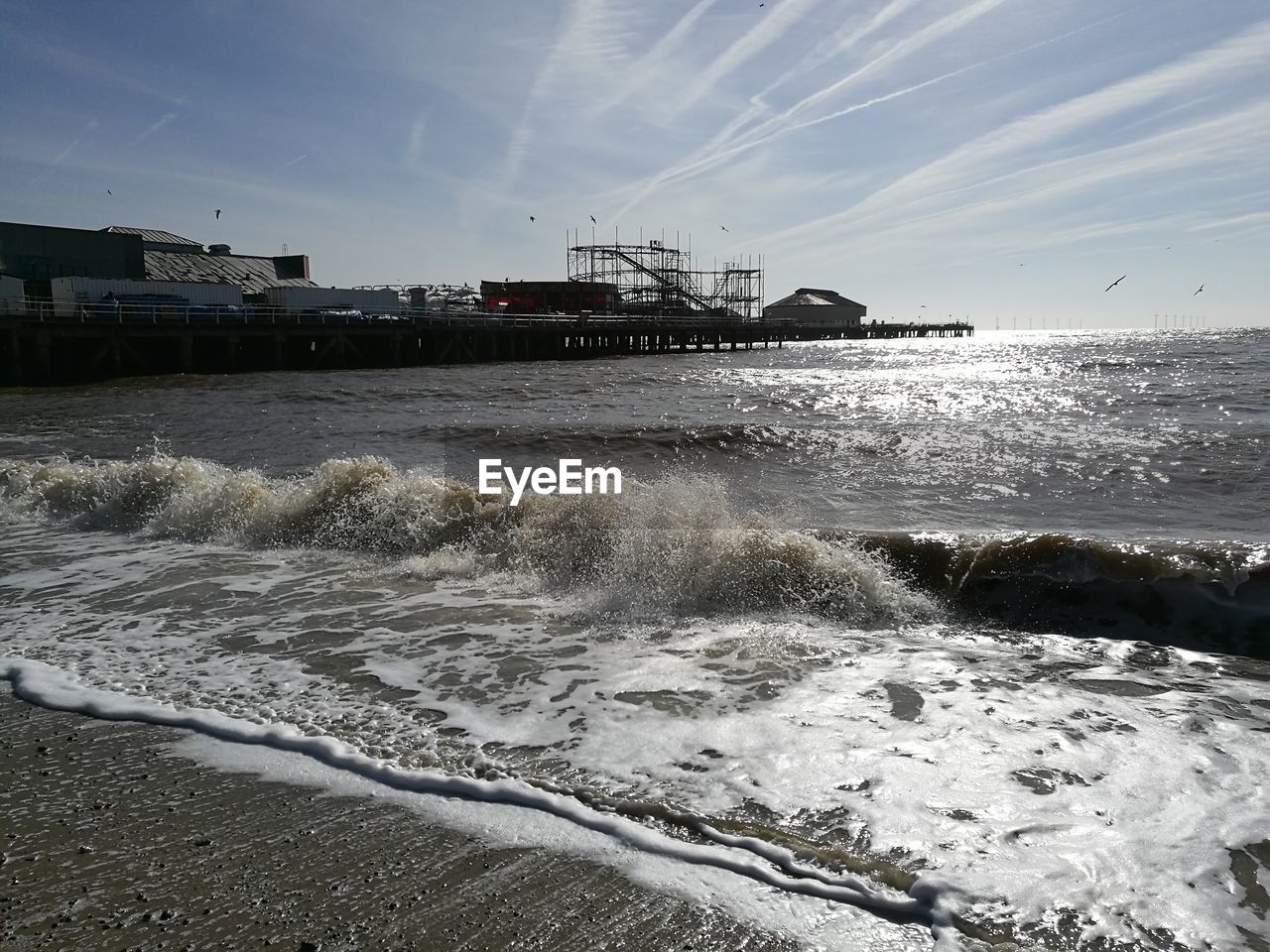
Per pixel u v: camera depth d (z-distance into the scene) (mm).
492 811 3270
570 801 3309
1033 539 5863
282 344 36781
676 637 5219
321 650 5070
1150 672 4559
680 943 2539
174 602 6039
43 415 19844
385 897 2760
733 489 10914
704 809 3252
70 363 31266
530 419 18781
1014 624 5383
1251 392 23438
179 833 3143
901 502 10000
